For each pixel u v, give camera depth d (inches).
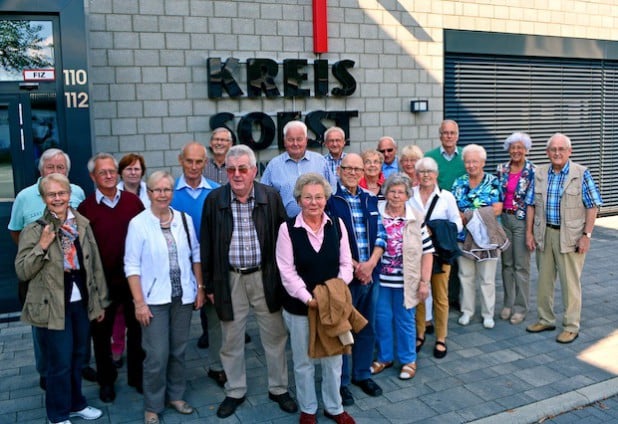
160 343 160.4
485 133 396.5
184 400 176.4
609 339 222.2
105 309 171.3
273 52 316.5
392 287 188.2
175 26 292.8
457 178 239.6
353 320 157.1
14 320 247.9
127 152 288.8
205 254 165.8
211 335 186.5
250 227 164.4
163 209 160.1
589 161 450.3
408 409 170.9
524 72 406.9
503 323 240.1
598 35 429.1
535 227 224.8
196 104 300.7
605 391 180.9
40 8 240.2
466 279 235.6
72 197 187.5
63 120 247.8
